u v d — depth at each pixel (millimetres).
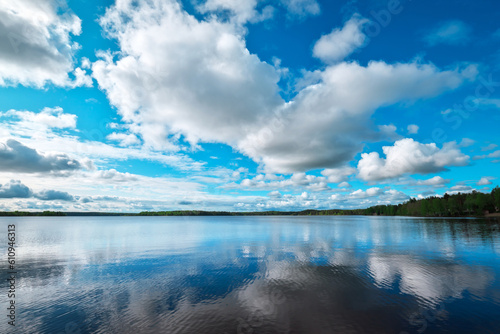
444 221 122812
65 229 101750
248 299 17906
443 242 47375
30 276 25047
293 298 18016
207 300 17859
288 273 25047
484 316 14797
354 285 20891
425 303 16859
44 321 14914
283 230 86500
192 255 36281
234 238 60344
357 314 15180
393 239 53938
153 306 16906
